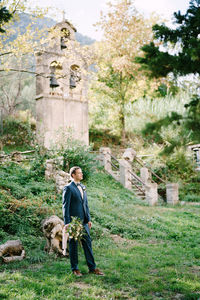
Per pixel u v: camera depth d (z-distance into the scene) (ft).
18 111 86.99
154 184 44.39
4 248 17.16
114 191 43.27
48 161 37.29
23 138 72.43
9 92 85.87
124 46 70.59
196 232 27.99
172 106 59.52
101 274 15.14
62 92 60.90
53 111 58.34
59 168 37.14
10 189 28.63
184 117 11.28
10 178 34.14
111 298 12.05
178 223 31.32
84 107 63.00
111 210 32.60
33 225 23.21
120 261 17.56
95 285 13.50
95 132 87.35
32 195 28.50
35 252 18.79
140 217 32.50
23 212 23.67
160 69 11.20
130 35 71.41
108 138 90.22
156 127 11.44
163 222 31.83
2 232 20.77
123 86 76.48
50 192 31.09
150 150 67.05
